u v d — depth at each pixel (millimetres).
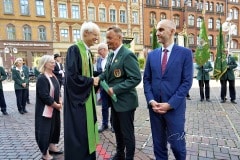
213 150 4281
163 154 3277
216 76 9133
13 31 32125
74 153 3168
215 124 5965
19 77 8016
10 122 6852
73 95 3145
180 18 45594
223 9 49875
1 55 31328
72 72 3113
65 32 34812
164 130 3238
